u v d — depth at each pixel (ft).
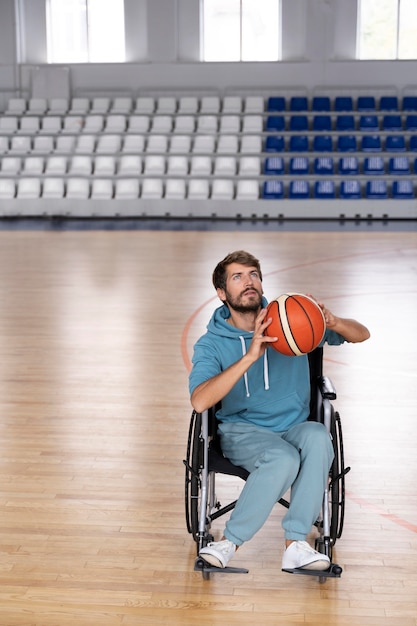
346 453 12.85
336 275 28.78
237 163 48.65
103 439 13.48
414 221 44.86
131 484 11.66
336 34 52.37
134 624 8.09
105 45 54.34
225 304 9.70
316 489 8.61
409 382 16.69
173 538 10.00
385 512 10.76
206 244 36.55
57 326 21.66
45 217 46.93
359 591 8.76
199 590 8.76
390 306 23.84
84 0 53.93
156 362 18.15
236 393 9.32
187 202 46.21
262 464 8.62
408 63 51.98
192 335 20.56
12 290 26.61
